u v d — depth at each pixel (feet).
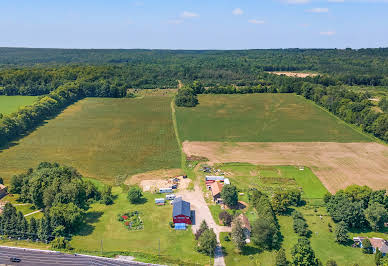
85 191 408.67
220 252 321.93
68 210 347.15
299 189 448.24
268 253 322.34
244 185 459.32
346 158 552.00
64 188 378.73
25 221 336.49
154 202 413.18
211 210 396.57
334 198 391.04
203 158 549.95
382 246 318.24
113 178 476.95
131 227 359.46
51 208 351.67
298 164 528.22
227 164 527.81
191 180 474.49
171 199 421.18
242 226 346.33
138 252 317.83
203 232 325.42
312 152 577.84
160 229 357.61
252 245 335.26
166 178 479.41
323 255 318.24
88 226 360.48
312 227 365.20
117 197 426.51
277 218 384.27
